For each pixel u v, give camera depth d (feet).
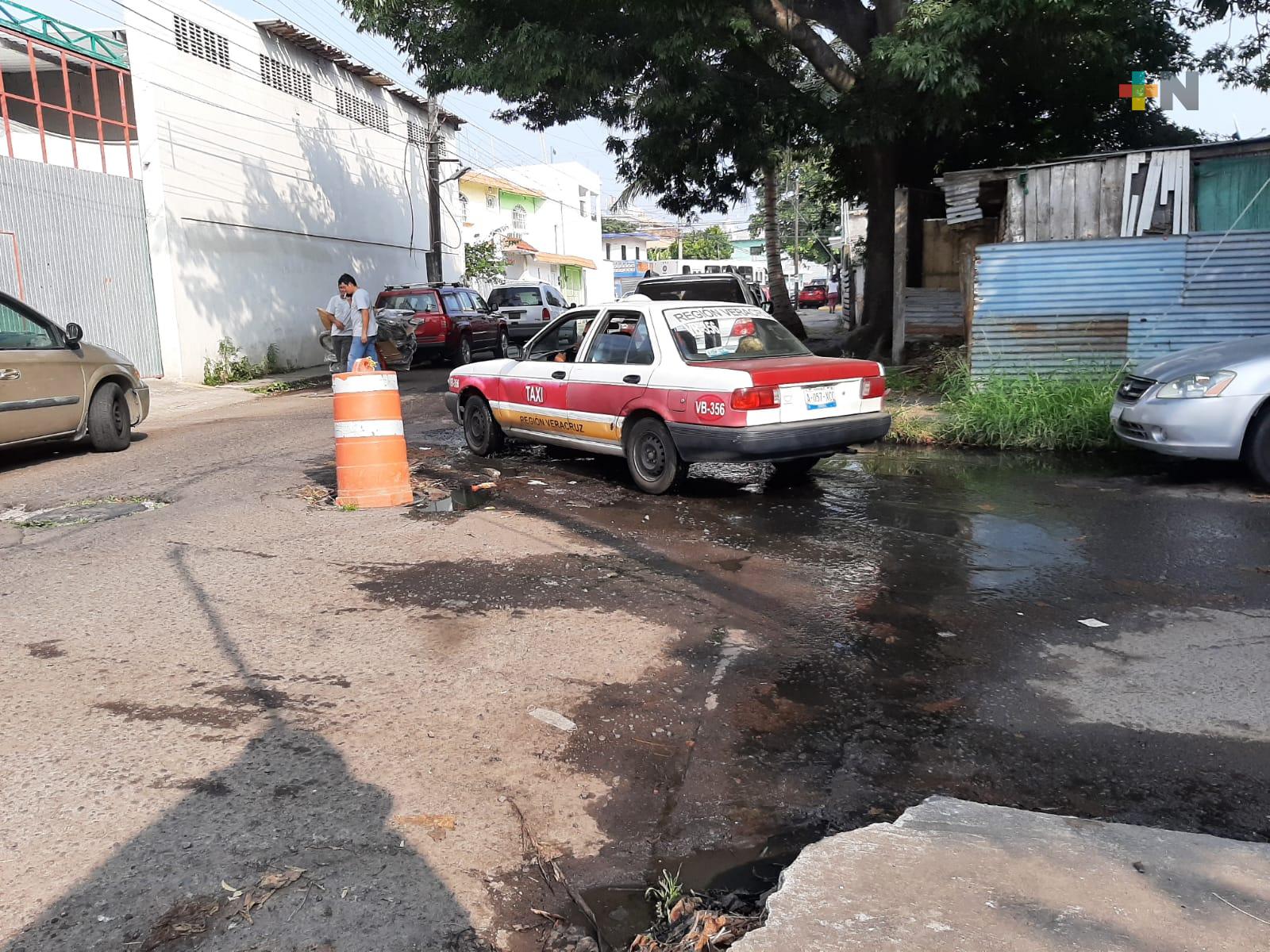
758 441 22.99
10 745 11.40
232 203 64.54
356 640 14.84
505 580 17.94
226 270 63.72
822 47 46.16
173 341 58.44
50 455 32.71
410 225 95.55
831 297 177.78
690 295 52.54
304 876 8.95
